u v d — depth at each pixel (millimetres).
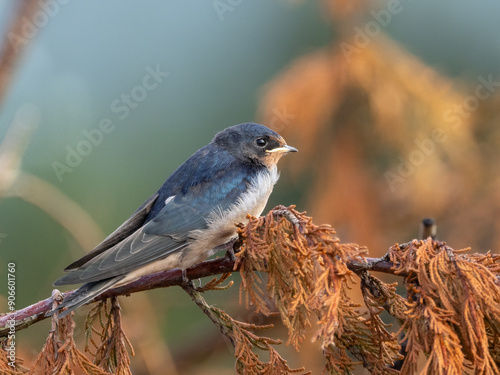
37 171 13047
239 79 14500
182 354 12125
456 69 13633
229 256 7785
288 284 6641
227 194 9430
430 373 5676
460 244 12125
